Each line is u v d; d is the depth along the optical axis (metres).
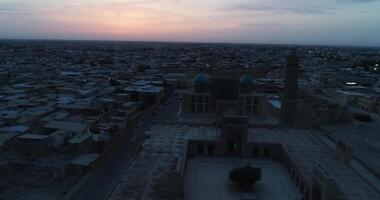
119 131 122.94
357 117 166.12
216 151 107.12
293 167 91.00
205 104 150.75
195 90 152.88
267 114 161.38
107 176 91.81
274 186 87.00
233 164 101.06
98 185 85.81
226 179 90.56
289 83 131.00
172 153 97.62
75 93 183.62
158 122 128.00
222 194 82.06
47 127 114.19
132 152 111.62
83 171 91.88
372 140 130.88
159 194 74.19
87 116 136.62
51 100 162.12
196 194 81.75
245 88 154.12
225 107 136.00
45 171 88.12
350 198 74.00
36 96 172.50
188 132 117.69
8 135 105.31
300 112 142.75
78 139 102.06
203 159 104.31
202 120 144.75
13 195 78.00
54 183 84.88
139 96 191.12
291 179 91.56
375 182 90.00
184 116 148.38
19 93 178.25
